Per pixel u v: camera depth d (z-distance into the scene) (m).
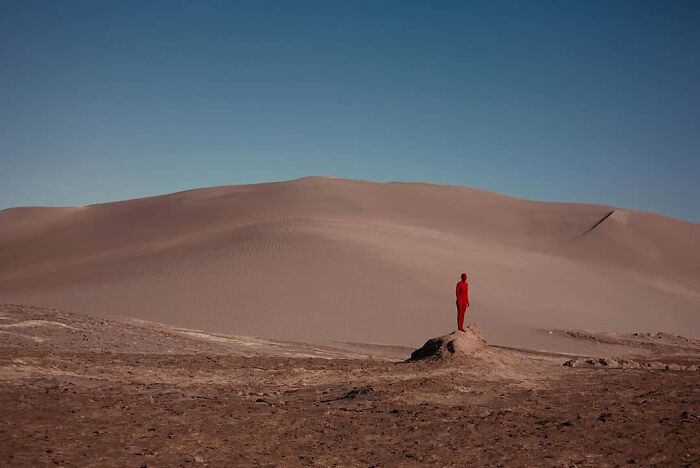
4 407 13.48
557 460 13.00
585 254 83.94
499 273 63.81
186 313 46.47
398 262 59.88
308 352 31.42
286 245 63.16
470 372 22.03
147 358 21.86
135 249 74.75
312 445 13.00
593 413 17.38
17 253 87.38
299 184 106.94
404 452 12.88
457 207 102.88
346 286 53.41
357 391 18.17
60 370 18.08
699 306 67.56
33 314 27.80
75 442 11.79
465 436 14.27
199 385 18.20
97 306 48.50
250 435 13.33
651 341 49.03
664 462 13.20
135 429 12.95
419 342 43.16
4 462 10.38
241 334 41.22
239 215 88.75
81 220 104.38
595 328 53.59
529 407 17.83
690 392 21.53
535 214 103.50
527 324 50.38
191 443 12.42
